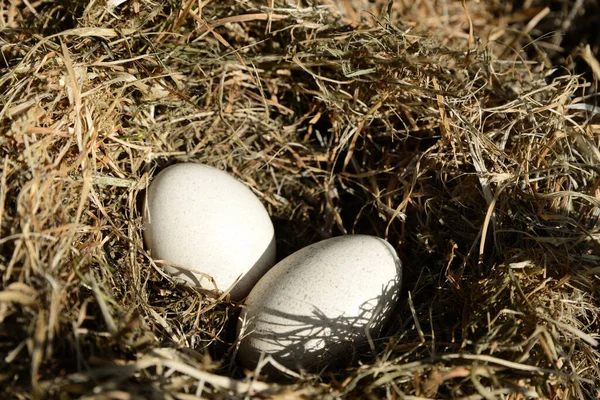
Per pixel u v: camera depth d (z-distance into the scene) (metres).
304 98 0.57
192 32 0.55
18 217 0.48
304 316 0.49
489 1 0.62
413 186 0.53
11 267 0.47
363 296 0.50
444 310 0.52
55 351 0.47
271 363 0.48
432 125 0.55
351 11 0.58
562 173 0.53
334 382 0.48
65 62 0.50
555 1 0.62
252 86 0.56
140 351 0.48
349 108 0.55
